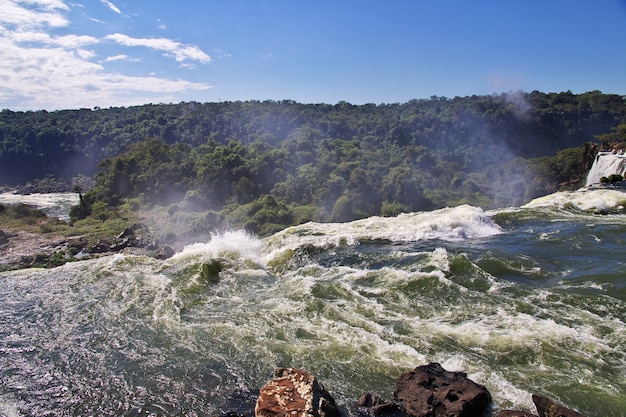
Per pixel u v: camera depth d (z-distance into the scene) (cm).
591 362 1060
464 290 1504
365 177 7688
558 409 875
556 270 1650
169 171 8688
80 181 14062
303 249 2088
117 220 6956
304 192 7781
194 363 1188
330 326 1330
